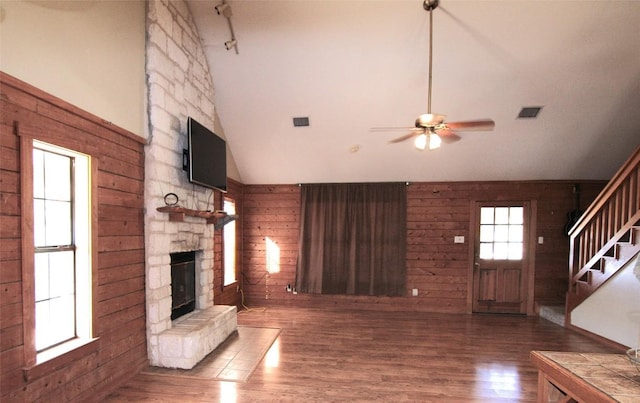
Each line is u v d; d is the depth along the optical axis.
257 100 4.28
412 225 5.45
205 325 3.21
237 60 3.82
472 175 5.24
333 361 3.20
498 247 5.28
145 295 2.86
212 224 3.88
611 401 1.39
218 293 4.72
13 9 1.73
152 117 2.84
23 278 1.78
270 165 5.38
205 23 3.53
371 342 3.77
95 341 2.23
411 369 3.04
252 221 5.81
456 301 5.32
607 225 3.85
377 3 3.14
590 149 4.61
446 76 3.79
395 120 4.38
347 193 5.53
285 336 3.95
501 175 5.19
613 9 3.02
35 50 1.86
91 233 2.25
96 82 2.31
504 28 3.24
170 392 2.52
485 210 5.33
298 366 3.06
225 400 2.44
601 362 1.81
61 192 2.19
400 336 4.00
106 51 2.40
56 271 2.13
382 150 4.92
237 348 3.44
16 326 1.76
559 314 4.57
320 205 5.58
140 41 2.79
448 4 3.06
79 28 2.16
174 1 3.15
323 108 4.32
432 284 5.37
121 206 2.56
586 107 4.00
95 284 2.27
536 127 4.34
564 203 5.18
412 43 3.48
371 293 5.37
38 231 2.02
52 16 1.97
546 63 3.55
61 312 2.16
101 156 2.36
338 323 4.55
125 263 2.60
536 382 2.80
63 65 2.04
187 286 3.56
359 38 3.47
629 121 4.14
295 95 4.18
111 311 2.45
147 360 2.90
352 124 4.51
